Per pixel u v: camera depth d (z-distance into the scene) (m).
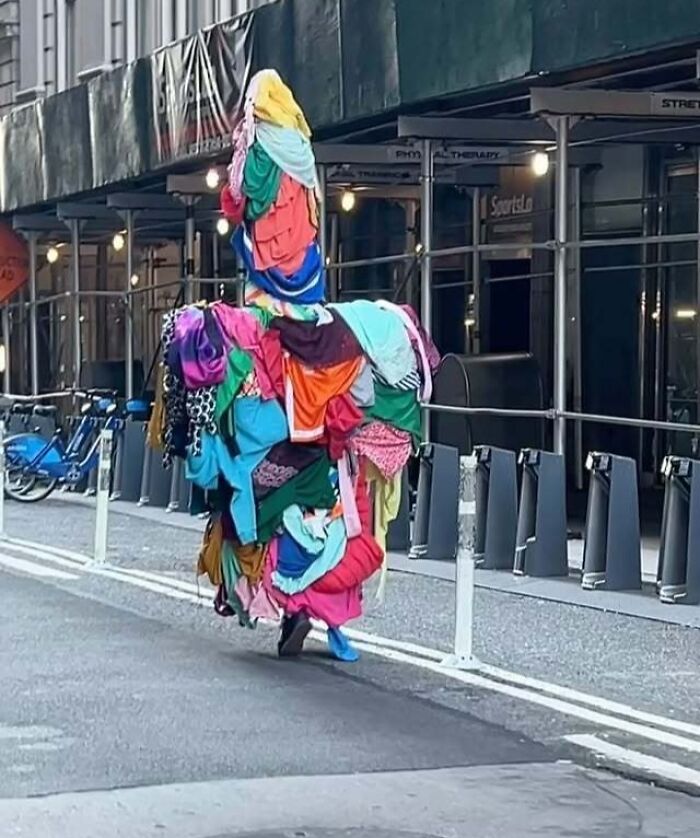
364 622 10.90
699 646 10.02
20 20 31.55
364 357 9.45
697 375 17.05
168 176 19.95
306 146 9.49
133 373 24.64
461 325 21.48
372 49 14.82
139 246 28.52
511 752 7.47
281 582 9.40
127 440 19.31
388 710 8.28
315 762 7.25
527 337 20.39
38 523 17.12
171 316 9.27
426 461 13.88
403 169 18.11
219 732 7.77
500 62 13.25
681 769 7.21
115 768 7.09
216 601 9.81
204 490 9.40
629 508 12.02
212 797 6.68
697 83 13.42
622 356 18.53
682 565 11.46
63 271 31.41
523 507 12.77
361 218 22.67
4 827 6.23
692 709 8.37
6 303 28.70
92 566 13.59
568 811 6.57
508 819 6.45
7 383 30.08
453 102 14.55
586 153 18.47
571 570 13.08
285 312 9.34
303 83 15.88
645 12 11.84
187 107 18.25
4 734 7.68
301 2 15.80
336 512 9.48
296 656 9.66
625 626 10.70
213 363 9.03
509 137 15.71
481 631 10.52
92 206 23.86
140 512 18.09
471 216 20.66
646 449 18.47
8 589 12.29
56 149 22.62
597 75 13.17
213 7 24.91
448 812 6.53
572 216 18.61
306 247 9.44
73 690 8.67
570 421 18.66
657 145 17.20
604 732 7.87
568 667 9.40
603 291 18.66
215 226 24.11
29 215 26.02
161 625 10.76
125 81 20.12
